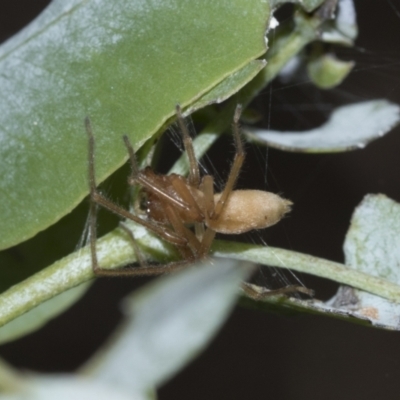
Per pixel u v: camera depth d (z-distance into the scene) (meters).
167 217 0.13
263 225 0.13
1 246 0.12
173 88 0.12
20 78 0.12
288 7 0.13
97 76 0.12
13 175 0.12
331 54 0.13
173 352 0.09
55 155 0.12
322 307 0.12
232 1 0.12
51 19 0.12
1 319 0.12
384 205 0.12
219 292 0.09
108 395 0.09
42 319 0.12
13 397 0.09
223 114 0.12
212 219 0.12
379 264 0.12
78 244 0.12
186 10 0.12
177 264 0.12
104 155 0.12
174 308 0.09
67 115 0.12
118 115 0.12
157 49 0.12
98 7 0.12
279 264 0.12
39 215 0.12
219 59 0.12
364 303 0.12
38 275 0.12
